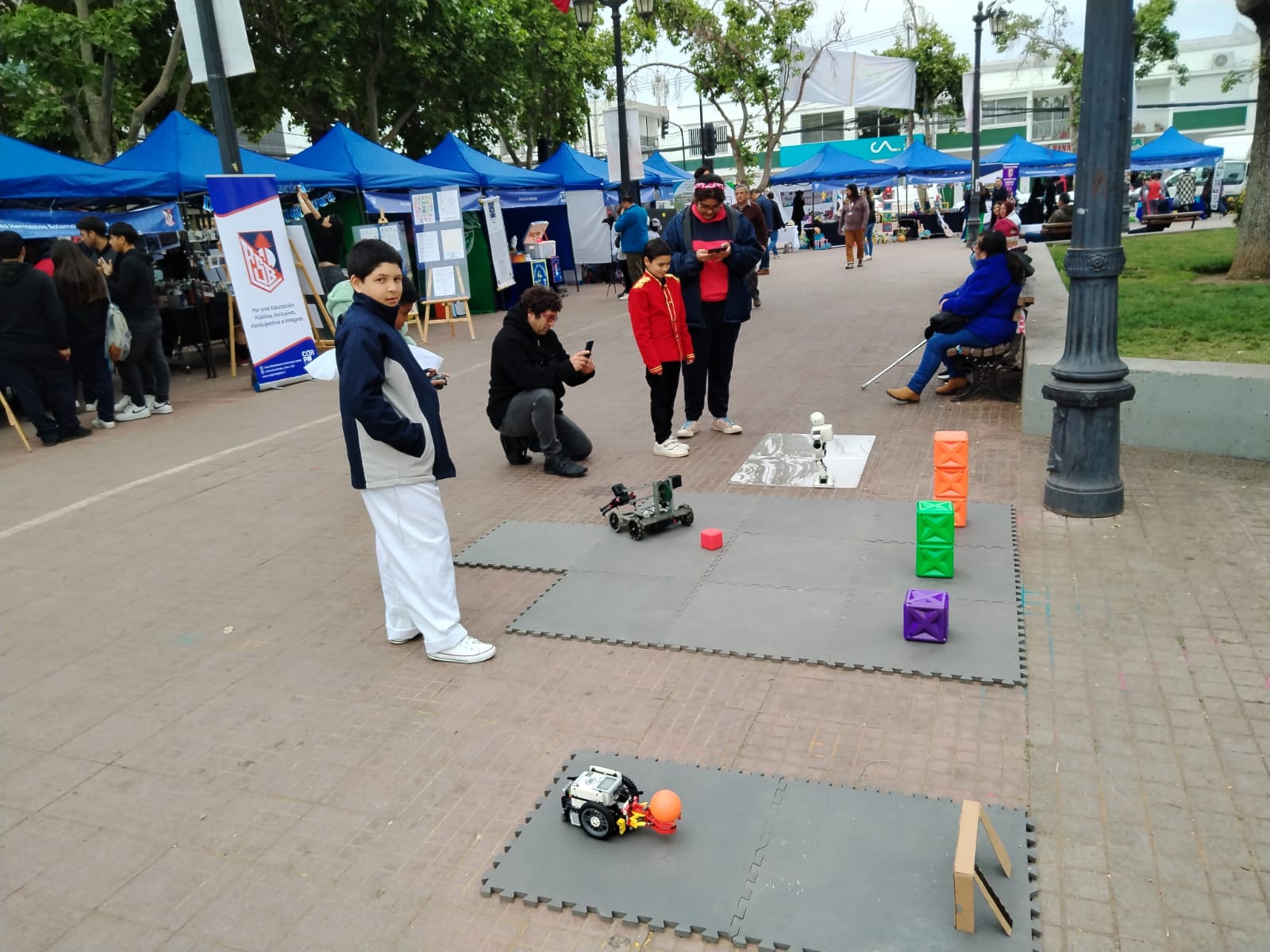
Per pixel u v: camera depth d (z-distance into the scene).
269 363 10.70
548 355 6.58
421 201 13.58
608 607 4.39
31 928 2.67
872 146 39.34
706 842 2.77
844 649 3.83
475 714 3.62
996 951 2.29
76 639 4.57
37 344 8.29
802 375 9.16
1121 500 5.06
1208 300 9.18
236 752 3.51
